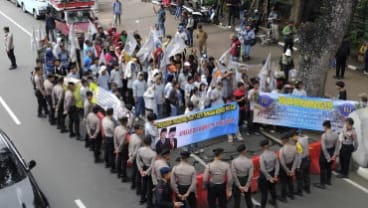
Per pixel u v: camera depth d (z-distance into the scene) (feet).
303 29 59.06
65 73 64.39
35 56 80.48
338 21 54.95
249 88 53.57
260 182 38.83
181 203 35.35
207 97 50.60
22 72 73.10
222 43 86.38
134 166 41.29
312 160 45.34
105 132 44.60
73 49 66.18
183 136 47.39
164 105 54.39
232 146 50.31
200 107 49.90
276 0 94.12
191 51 73.31
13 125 55.88
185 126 47.19
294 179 42.93
